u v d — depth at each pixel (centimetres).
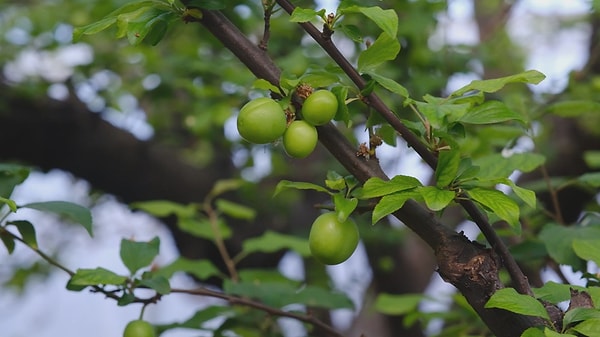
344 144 140
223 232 204
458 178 137
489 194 135
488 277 138
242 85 229
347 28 141
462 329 177
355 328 309
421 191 135
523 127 172
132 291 155
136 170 287
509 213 135
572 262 158
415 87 218
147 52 251
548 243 159
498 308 138
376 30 205
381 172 140
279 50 237
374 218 134
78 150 280
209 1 141
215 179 295
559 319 138
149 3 141
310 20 137
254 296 174
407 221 139
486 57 249
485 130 174
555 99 194
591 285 152
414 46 232
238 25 218
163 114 290
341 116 139
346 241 139
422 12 227
